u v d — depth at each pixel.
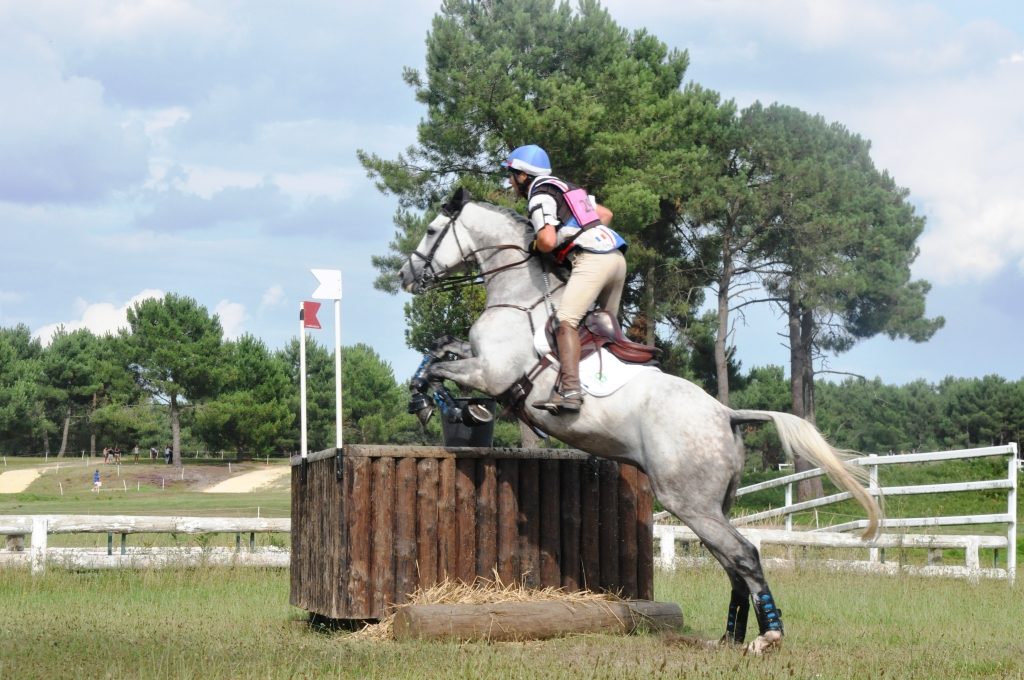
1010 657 6.98
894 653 7.07
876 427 65.62
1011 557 14.25
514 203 27.03
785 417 7.24
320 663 6.20
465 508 8.25
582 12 31.45
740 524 17.64
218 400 69.25
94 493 54.25
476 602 8.00
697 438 7.16
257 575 12.84
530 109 27.59
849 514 26.72
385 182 29.52
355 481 7.90
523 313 7.85
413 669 6.05
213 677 5.71
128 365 72.62
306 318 9.48
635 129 30.39
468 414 8.34
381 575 7.91
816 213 35.59
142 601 10.41
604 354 7.57
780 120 36.78
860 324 39.88
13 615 8.92
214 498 45.59
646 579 8.91
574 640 7.55
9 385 84.81
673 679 5.84
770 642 6.98
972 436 78.94
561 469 8.67
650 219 29.31
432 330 31.14
